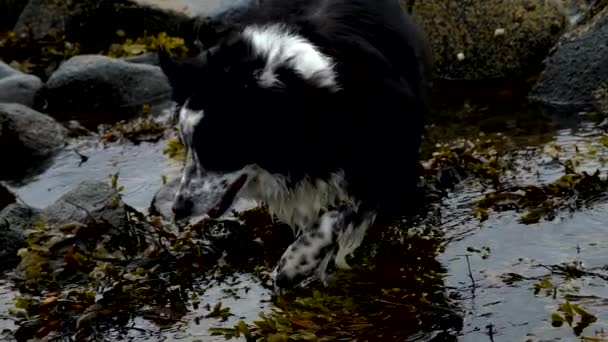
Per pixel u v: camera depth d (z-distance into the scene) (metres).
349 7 6.37
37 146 9.28
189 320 6.10
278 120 5.60
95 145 9.39
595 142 8.00
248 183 6.02
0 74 10.79
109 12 11.91
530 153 7.94
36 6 12.33
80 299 6.37
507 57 9.86
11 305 6.49
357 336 5.66
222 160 5.78
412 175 6.53
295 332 5.71
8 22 12.97
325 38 5.93
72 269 6.84
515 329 5.53
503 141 8.30
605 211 6.77
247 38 5.67
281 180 5.96
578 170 7.44
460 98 9.50
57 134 9.48
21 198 8.35
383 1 6.73
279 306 6.14
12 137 9.25
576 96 8.96
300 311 5.99
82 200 7.43
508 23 9.86
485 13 9.89
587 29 9.21
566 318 5.48
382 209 6.49
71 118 10.16
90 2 11.95
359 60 5.96
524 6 9.89
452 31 9.95
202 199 5.85
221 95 5.60
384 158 6.14
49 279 6.78
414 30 6.96
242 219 7.21
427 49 7.19
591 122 8.48
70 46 11.88
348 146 5.88
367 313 5.91
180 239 6.95
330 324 5.78
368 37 6.30
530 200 7.02
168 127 9.63
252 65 5.57
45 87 10.47
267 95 5.52
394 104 6.09
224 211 5.91
